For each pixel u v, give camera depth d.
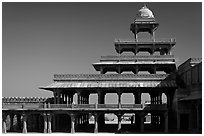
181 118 62.16
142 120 61.09
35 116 71.19
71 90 65.94
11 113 62.62
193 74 59.91
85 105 61.78
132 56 73.12
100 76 67.56
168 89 64.94
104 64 72.00
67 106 62.09
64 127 71.62
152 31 77.06
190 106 60.00
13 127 72.25
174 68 73.12
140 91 64.62
